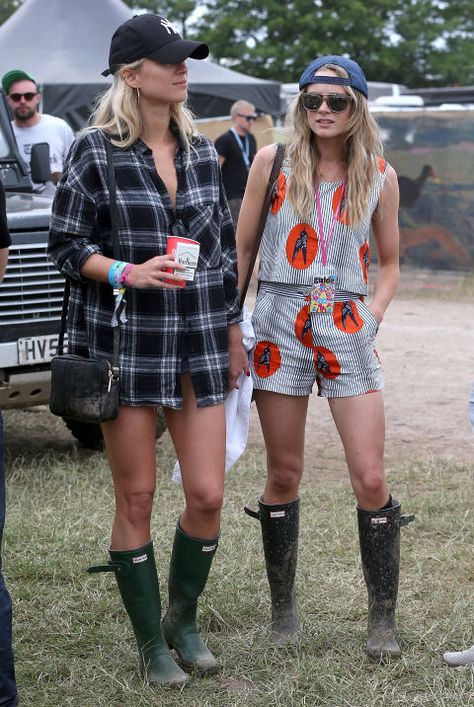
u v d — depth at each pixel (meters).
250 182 3.75
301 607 4.20
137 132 3.37
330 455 6.62
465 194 14.05
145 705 3.44
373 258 12.89
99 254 3.33
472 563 4.67
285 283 3.68
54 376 3.39
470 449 6.75
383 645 3.74
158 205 3.36
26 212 5.85
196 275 3.44
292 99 3.66
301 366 3.68
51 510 5.41
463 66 36.03
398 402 8.08
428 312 12.74
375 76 35.62
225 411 3.68
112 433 3.47
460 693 3.48
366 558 3.72
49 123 8.79
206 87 15.86
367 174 3.59
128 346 3.40
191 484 3.53
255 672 3.68
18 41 15.15
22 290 5.78
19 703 3.48
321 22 33.62
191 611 3.72
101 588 4.43
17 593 4.38
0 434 3.11
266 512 3.85
